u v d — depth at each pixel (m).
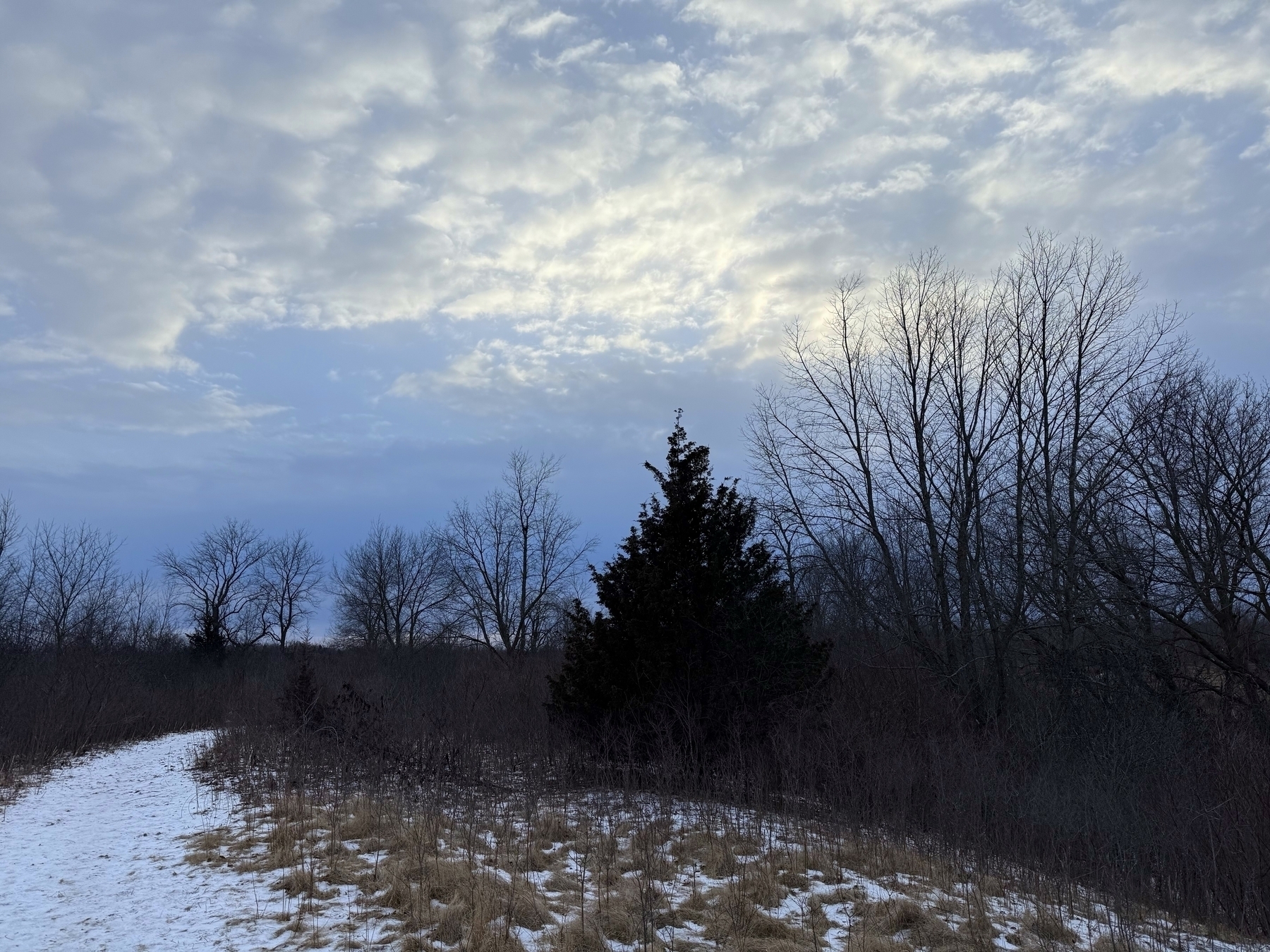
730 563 15.59
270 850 9.68
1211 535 16.05
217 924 7.40
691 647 14.90
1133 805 12.16
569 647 16.70
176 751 23.34
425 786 13.27
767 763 13.69
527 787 13.02
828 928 7.73
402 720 18.17
